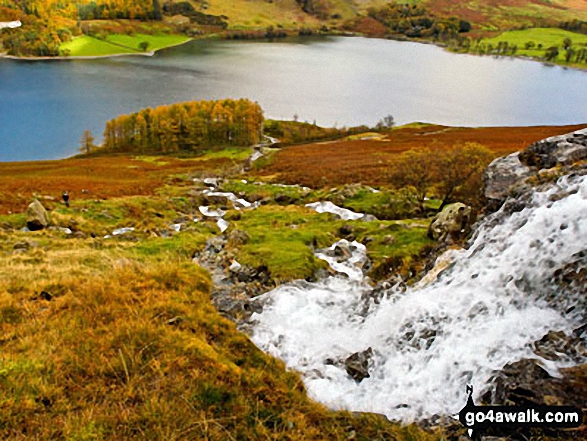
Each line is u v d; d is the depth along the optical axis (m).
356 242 25.08
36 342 9.37
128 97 158.25
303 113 152.62
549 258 10.53
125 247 23.36
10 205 35.28
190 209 42.38
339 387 10.32
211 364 8.98
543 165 14.65
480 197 16.38
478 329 10.31
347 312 14.37
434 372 9.96
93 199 41.31
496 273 11.53
